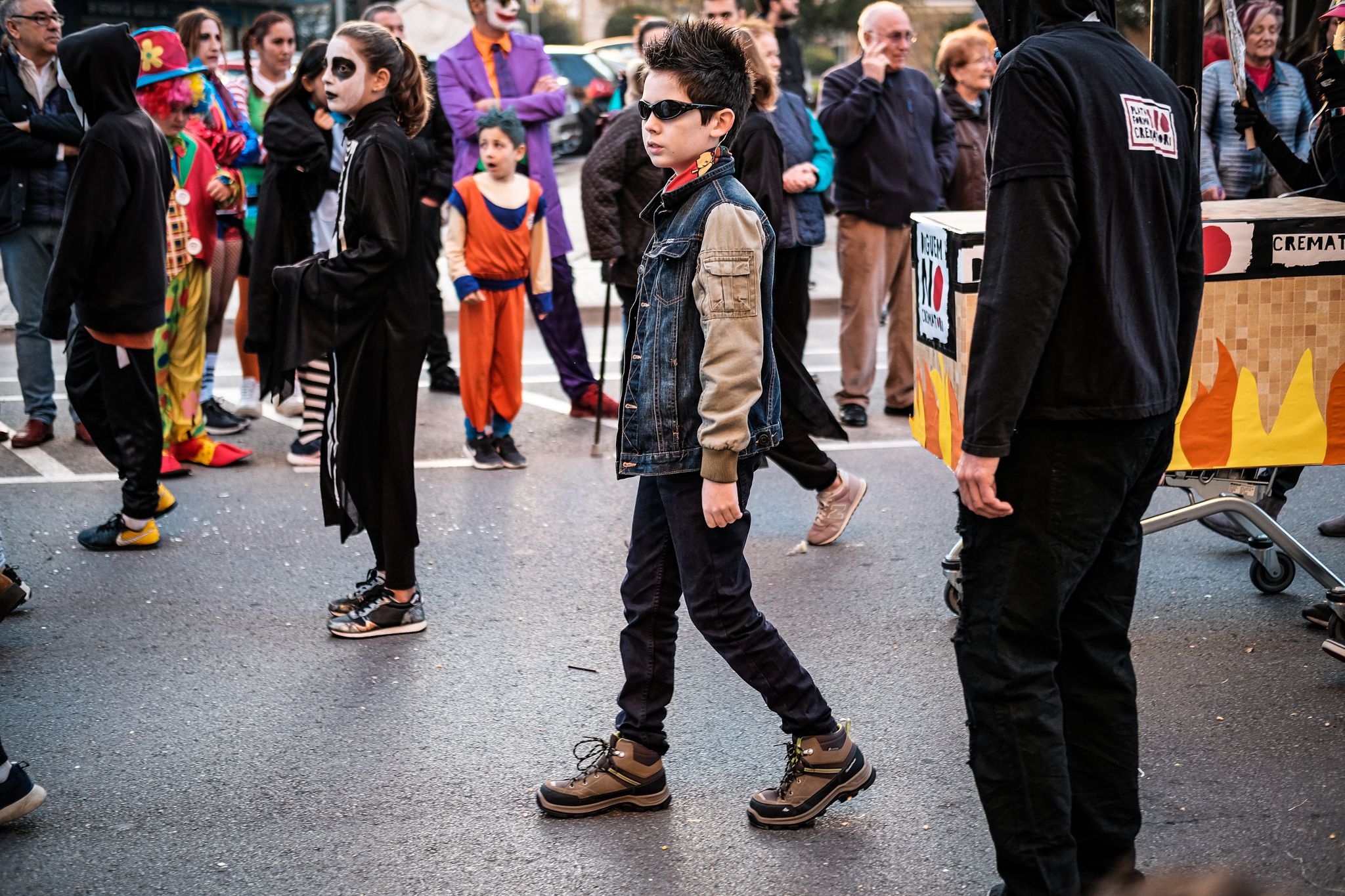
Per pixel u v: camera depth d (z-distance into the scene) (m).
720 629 3.03
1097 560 2.70
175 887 2.91
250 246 7.04
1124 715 2.72
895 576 4.91
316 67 6.28
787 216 6.38
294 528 5.50
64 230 4.80
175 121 5.47
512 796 3.32
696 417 2.95
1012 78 2.39
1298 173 4.89
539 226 6.34
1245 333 3.90
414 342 4.18
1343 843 3.03
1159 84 2.58
